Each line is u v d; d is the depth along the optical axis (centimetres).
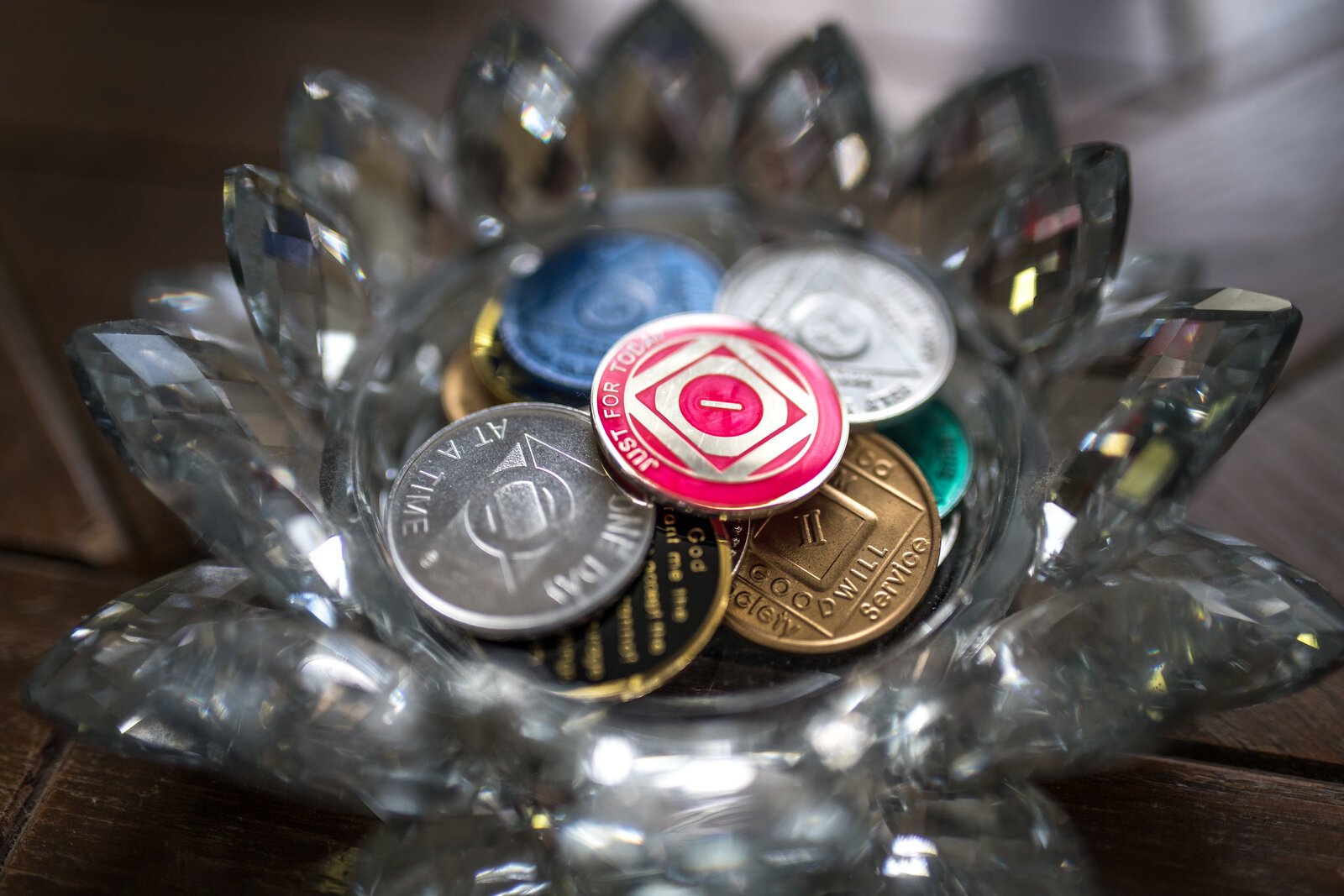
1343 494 19
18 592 18
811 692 15
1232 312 15
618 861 14
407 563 15
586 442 16
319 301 17
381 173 19
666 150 21
